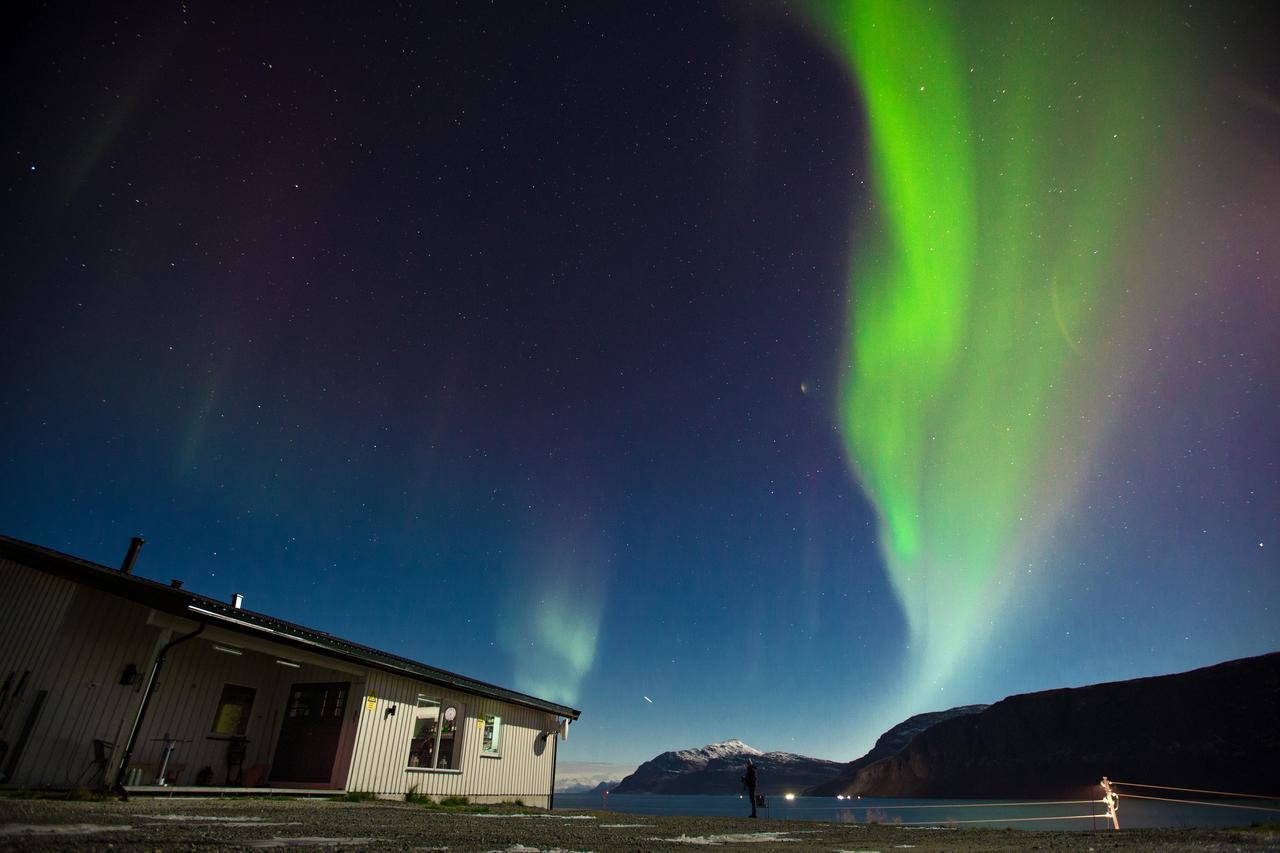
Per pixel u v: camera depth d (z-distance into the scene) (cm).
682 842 748
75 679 1169
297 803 1102
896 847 716
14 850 386
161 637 1119
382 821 831
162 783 1130
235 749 1423
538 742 1958
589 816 1392
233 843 491
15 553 1093
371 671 1459
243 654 1503
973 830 1113
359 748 1376
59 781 1108
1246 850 590
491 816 1139
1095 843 763
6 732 1048
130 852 409
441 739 1742
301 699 1520
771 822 1361
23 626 1102
